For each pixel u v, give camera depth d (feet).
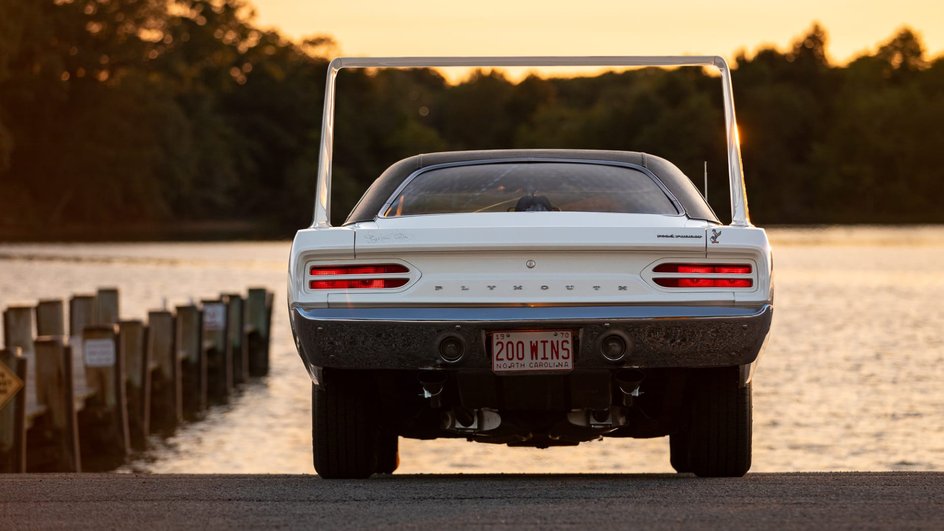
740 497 34.19
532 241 34.45
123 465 98.99
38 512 32.81
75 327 147.74
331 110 40.32
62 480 39.83
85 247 498.69
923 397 126.93
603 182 39.58
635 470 90.07
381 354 35.24
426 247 34.65
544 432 38.88
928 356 163.73
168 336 123.85
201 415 126.82
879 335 189.98
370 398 39.24
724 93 40.24
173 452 104.27
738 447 38.65
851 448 99.09
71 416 92.53
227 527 30.27
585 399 36.06
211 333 142.61
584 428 38.68
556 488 36.55
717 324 34.78
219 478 40.29
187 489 37.04
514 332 34.91
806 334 191.93
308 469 93.61
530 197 38.99
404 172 40.60
